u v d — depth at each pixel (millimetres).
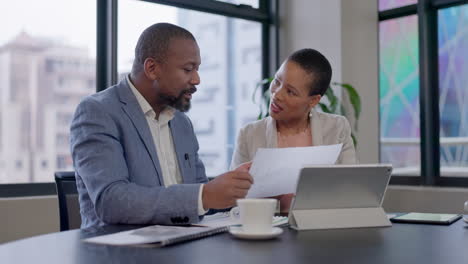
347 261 813
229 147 3979
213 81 3902
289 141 1875
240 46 3969
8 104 2877
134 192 1221
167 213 1185
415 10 3541
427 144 3482
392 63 3711
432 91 3494
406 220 1252
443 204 3232
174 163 1646
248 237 993
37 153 2959
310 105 1801
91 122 1363
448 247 933
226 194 1174
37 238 1009
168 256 841
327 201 1175
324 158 1296
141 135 1447
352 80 3598
